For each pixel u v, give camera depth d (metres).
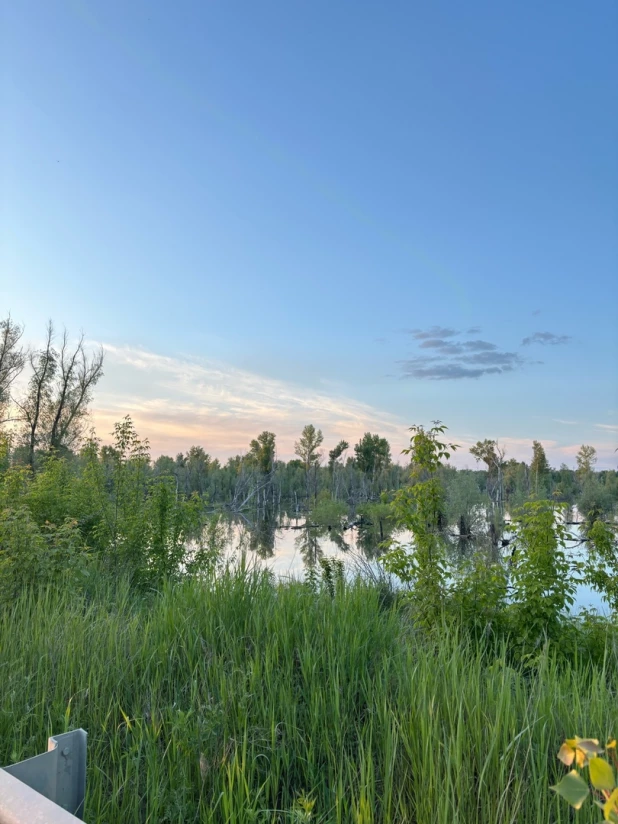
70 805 2.00
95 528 14.26
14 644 5.14
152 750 3.33
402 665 4.46
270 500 80.50
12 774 1.84
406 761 3.27
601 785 1.11
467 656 5.21
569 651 7.36
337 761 3.43
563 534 8.27
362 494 78.69
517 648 7.37
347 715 3.89
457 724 3.32
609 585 8.45
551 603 7.66
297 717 3.99
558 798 2.78
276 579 7.73
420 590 8.37
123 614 6.48
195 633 5.18
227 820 2.73
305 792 3.22
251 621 5.58
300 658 4.71
